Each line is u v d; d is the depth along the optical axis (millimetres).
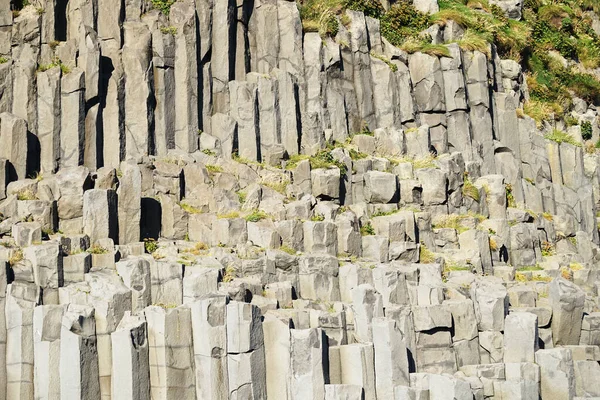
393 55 163000
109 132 136500
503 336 119750
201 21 146000
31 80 133625
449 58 163000
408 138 155625
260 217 129375
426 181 146250
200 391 107562
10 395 108438
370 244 132125
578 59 197500
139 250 122375
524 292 128750
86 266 115812
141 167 130500
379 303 115688
